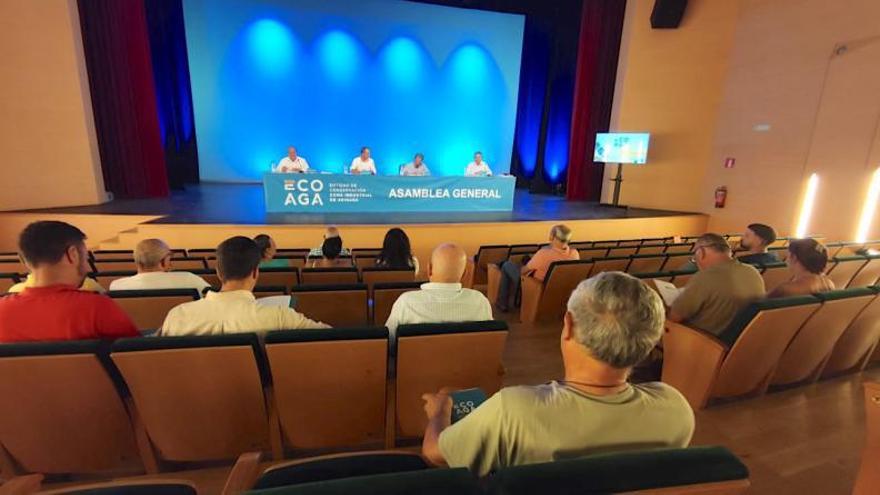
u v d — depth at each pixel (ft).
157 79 27.14
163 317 6.50
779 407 7.02
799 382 7.86
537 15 31.65
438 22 30.25
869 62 17.10
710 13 22.93
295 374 4.76
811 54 18.98
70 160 19.95
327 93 29.76
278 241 16.94
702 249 7.45
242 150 29.63
